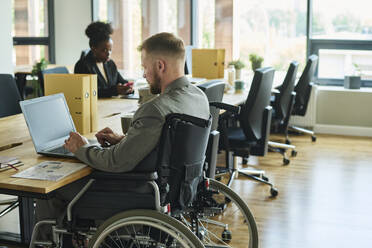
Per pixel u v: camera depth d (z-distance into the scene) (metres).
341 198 4.48
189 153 2.48
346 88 6.99
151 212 2.32
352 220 3.98
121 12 7.79
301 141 6.57
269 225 3.87
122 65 7.91
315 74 7.32
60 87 3.26
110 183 2.48
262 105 4.28
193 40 7.58
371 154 5.95
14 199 4.00
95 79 3.36
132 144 2.38
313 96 6.89
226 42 7.45
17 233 3.61
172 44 2.53
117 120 3.73
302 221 3.95
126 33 7.83
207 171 3.28
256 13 7.29
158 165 2.41
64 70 5.13
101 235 2.35
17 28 8.05
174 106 2.45
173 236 2.28
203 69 6.01
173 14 7.61
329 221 3.96
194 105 2.55
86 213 2.51
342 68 7.20
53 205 2.70
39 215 2.75
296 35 7.21
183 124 2.39
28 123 2.67
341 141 6.59
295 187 4.77
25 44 8.07
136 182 2.45
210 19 7.47
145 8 7.70
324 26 7.17
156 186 2.39
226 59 7.47
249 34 7.36
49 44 7.99
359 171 5.28
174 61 2.53
